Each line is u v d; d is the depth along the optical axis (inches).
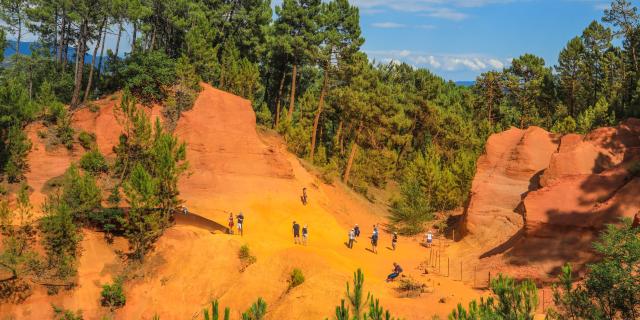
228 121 1935.3
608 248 550.6
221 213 1612.9
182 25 2381.9
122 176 1567.4
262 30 2716.5
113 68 2228.1
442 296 1101.7
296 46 2711.6
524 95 3358.8
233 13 2758.4
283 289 1178.0
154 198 1315.2
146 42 2608.3
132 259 1307.8
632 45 2704.2
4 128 1560.0
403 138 2773.1
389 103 2502.5
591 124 2415.1
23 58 2065.7
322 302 1065.5
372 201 2561.5
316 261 1210.6
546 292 1020.5
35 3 2003.0
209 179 1769.2
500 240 1478.8
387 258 1515.7
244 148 1888.5
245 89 2379.4
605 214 1123.9
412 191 1953.7
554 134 1779.0
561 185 1246.3
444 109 3420.3
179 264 1295.5
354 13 2878.9
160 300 1229.7
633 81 2687.0
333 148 3105.3
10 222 1218.0
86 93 1955.0
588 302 522.6
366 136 2738.7
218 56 2731.3
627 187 1135.0
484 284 1192.8
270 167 1898.4
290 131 2512.3
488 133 3115.2
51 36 2304.4
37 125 1702.8
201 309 1200.2
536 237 1217.4
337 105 2947.8
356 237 1737.2
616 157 1455.5
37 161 1600.6
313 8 2760.8
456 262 1416.1
